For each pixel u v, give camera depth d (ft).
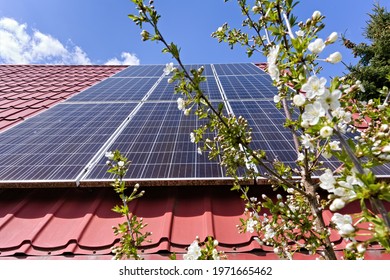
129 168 13.84
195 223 11.80
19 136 18.65
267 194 12.91
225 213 12.25
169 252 10.52
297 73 5.81
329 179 5.02
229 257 10.28
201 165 13.83
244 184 12.56
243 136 7.45
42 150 16.34
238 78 37.09
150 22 7.36
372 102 8.66
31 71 55.47
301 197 9.25
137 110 23.59
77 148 16.40
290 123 7.55
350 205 12.10
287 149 15.02
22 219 12.40
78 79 45.93
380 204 4.25
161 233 11.15
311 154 8.50
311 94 5.06
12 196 13.88
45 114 23.35
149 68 50.65
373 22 36.78
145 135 17.92
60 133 18.85
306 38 5.86
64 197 13.61
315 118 5.01
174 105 24.82
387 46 31.50
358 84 6.23
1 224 11.87
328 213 11.71
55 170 13.93
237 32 10.78
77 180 12.81
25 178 13.19
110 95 29.58
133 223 9.47
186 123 19.84
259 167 13.19
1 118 26.03
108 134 18.34
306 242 8.07
